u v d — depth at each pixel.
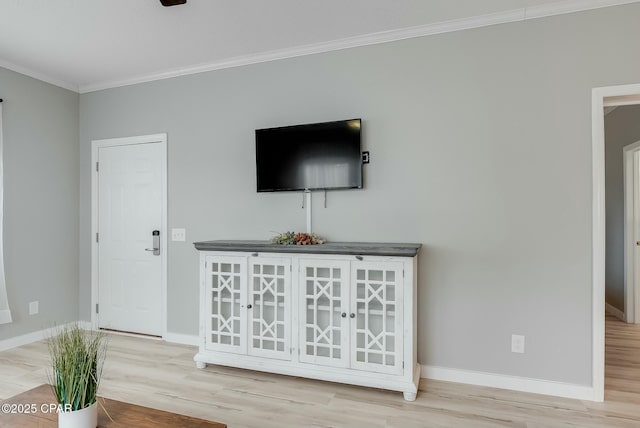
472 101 2.49
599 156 2.24
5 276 3.11
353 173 2.68
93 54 2.99
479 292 2.47
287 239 2.60
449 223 2.54
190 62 3.17
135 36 2.70
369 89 2.73
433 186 2.57
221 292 2.73
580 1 2.25
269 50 2.94
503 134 2.43
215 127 3.20
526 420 2.02
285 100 2.97
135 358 2.92
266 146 2.92
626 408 2.14
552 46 2.33
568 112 2.30
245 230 3.09
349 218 2.77
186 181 3.29
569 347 2.29
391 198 2.67
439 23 2.52
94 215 3.67
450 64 2.54
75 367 1.24
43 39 2.73
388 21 2.50
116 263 3.59
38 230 3.37
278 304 2.54
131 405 1.45
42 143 3.40
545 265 2.34
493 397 2.29
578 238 2.28
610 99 2.30
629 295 3.96
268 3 2.26
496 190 2.44
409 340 2.25
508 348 2.41
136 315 3.50
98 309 3.66
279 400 2.24
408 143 2.63
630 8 2.19
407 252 2.21
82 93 3.74
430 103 2.58
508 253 2.41
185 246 3.29
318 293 2.43
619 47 2.21
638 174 3.96
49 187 3.46
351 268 2.35
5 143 3.10
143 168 3.47
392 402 2.22
